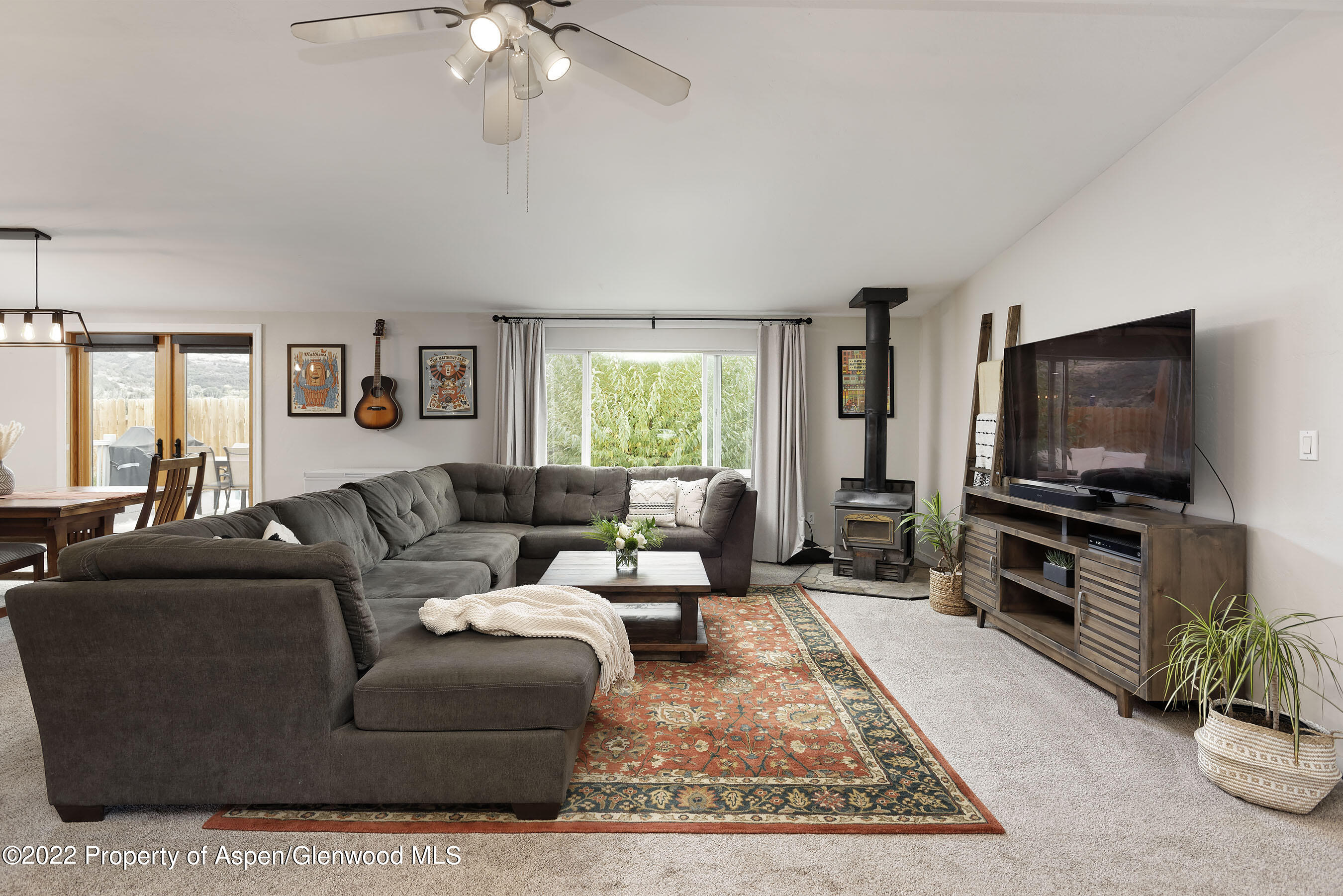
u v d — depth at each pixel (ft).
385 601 9.59
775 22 7.93
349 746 6.42
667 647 11.03
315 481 18.86
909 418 20.24
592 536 14.47
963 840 6.26
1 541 13.16
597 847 6.14
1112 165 11.25
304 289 17.72
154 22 7.74
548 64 6.16
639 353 20.36
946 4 7.61
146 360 20.12
